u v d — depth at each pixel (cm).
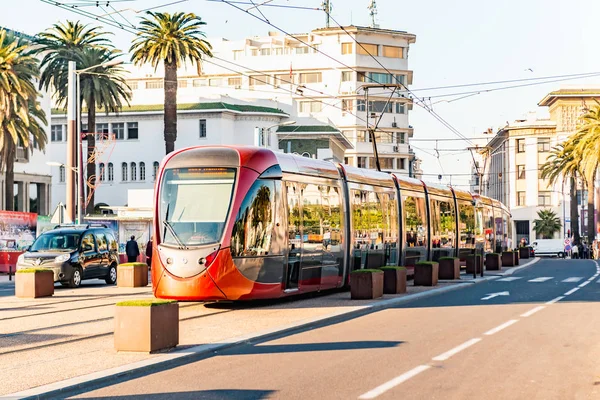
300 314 1925
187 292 1975
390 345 1424
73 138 4175
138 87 11606
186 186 2077
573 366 1191
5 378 1105
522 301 2403
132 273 3058
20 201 6775
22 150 6731
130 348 1321
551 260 6906
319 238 2438
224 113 7731
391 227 3186
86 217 5359
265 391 1006
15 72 5150
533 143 11775
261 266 2077
